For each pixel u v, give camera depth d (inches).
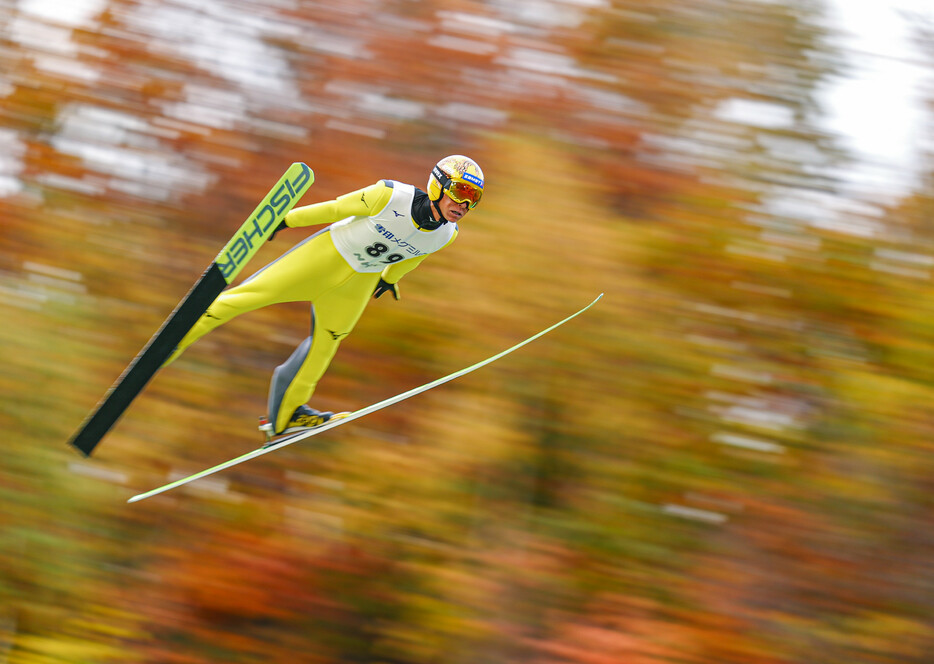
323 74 1334.9
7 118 1320.1
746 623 1044.5
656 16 1376.7
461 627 1026.7
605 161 1280.8
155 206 1290.6
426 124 1298.0
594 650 1008.2
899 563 1082.7
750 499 1104.8
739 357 1167.6
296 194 597.6
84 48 1352.1
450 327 1119.0
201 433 1172.5
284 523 1112.8
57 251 1242.6
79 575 1092.5
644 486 1122.7
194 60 1359.5
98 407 595.8
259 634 1067.9
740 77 1358.3
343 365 1121.4
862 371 1168.2
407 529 1078.4
